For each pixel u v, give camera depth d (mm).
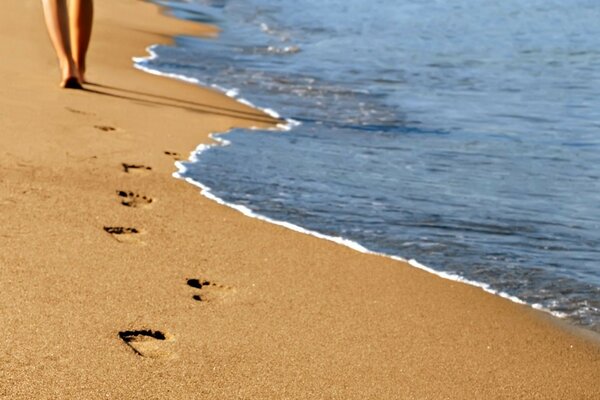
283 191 7551
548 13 19016
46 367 4352
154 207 6867
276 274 5867
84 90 10414
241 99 11148
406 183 8000
